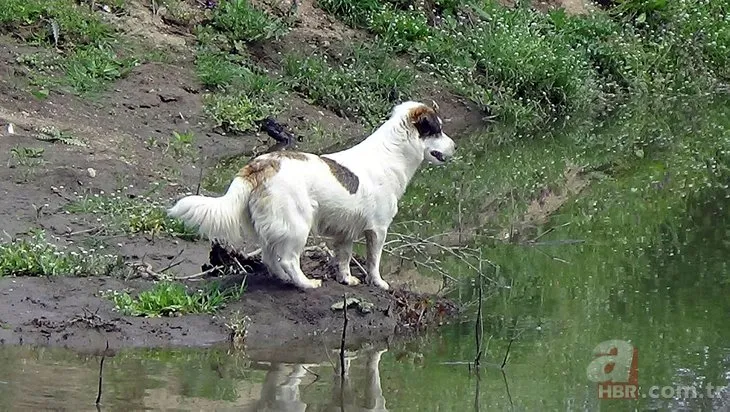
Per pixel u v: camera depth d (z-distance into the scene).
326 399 6.86
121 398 6.59
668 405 7.09
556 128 17.44
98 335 7.67
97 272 8.63
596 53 20.20
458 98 17.48
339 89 16.17
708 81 20.73
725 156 15.57
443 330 8.52
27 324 7.71
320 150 14.38
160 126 14.09
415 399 6.97
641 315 8.98
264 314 8.13
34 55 14.44
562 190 13.56
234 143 14.21
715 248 11.12
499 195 13.06
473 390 7.20
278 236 8.16
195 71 15.52
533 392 7.22
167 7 16.53
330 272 8.85
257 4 17.69
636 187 13.78
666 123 17.91
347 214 8.34
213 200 7.94
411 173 8.75
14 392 6.57
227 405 6.59
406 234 10.72
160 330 7.81
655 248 11.12
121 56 15.26
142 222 9.84
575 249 10.98
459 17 19.53
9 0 15.02
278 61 16.61
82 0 16.03
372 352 7.91
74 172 11.04
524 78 18.12
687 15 21.44
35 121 12.94
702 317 8.93
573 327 8.61
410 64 17.91
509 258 10.59
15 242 9.02
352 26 18.39
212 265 8.92
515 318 8.86
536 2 21.78
